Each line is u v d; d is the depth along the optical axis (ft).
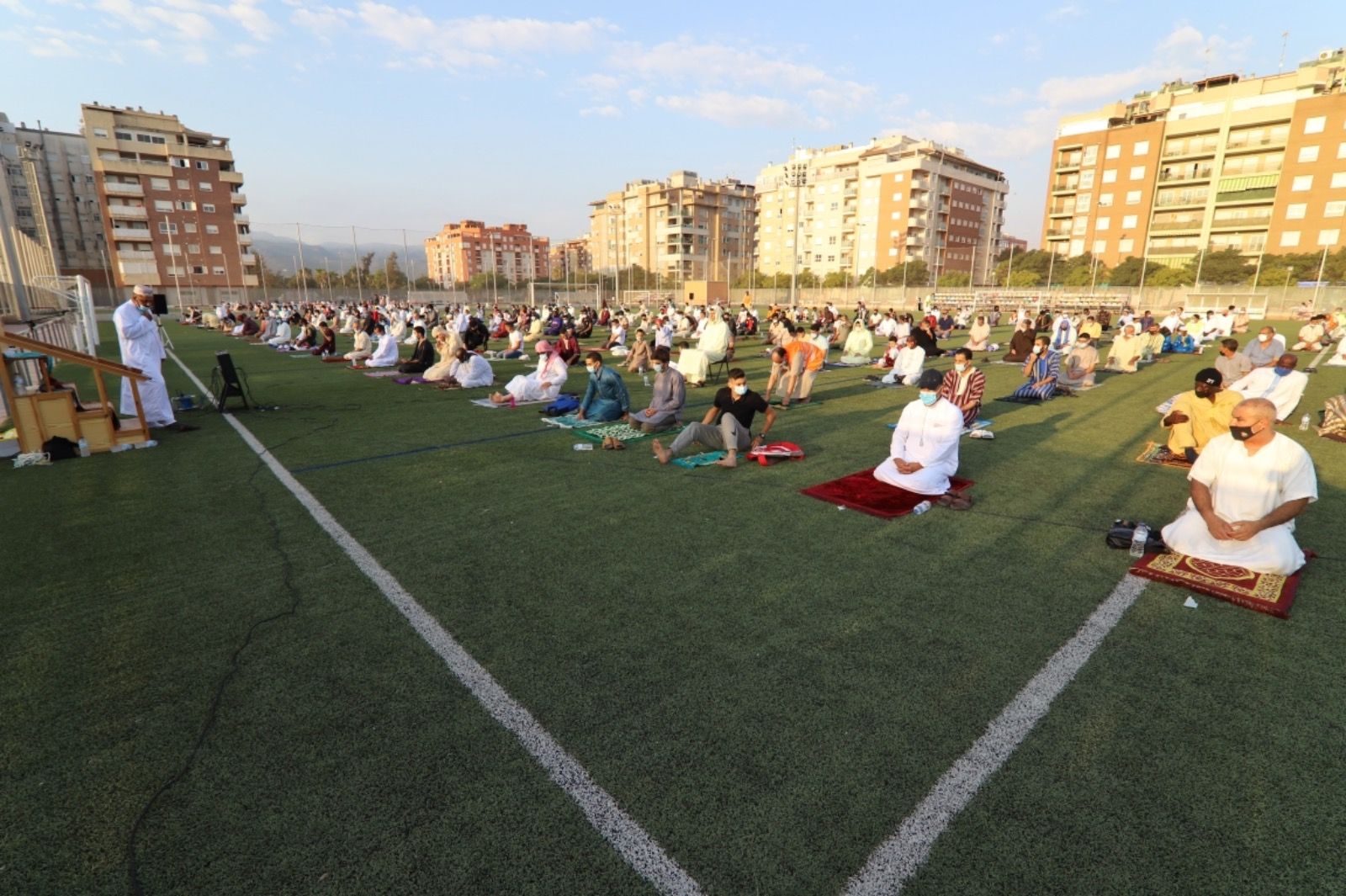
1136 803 7.57
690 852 6.91
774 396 39.42
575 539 15.92
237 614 12.23
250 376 50.03
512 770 8.14
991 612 12.23
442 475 21.72
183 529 16.74
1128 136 199.00
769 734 8.79
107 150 210.38
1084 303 153.99
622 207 341.41
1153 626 11.71
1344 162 163.53
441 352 44.27
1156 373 49.65
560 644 11.09
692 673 10.23
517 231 434.71
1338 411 27.12
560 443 26.50
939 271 252.01
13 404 23.59
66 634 11.56
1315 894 6.39
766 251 303.68
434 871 6.71
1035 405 36.40
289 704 9.50
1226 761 8.26
